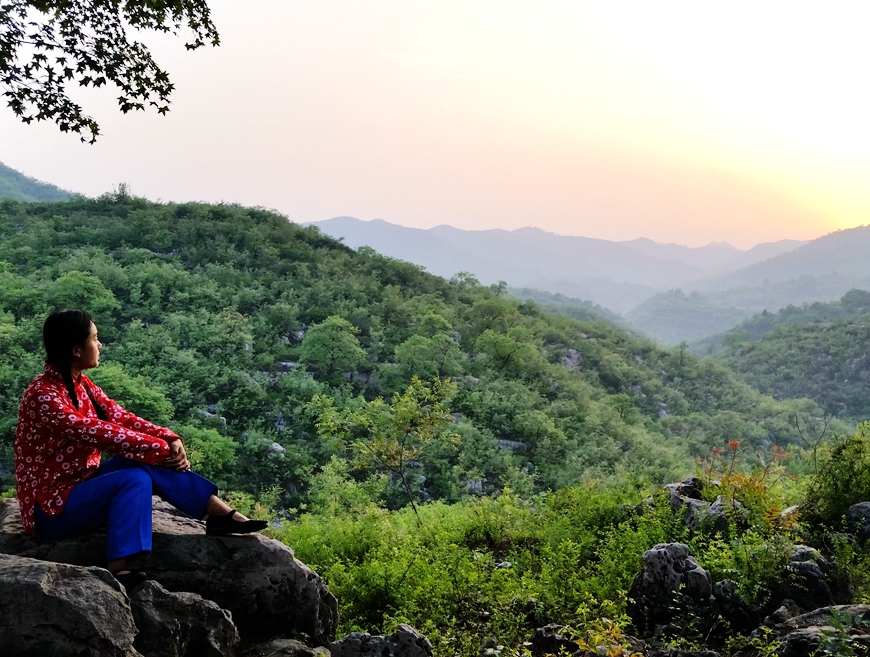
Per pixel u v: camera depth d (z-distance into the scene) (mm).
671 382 138375
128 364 66250
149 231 119750
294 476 52031
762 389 192125
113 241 113875
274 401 66188
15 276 84625
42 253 100938
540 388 87312
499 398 74562
